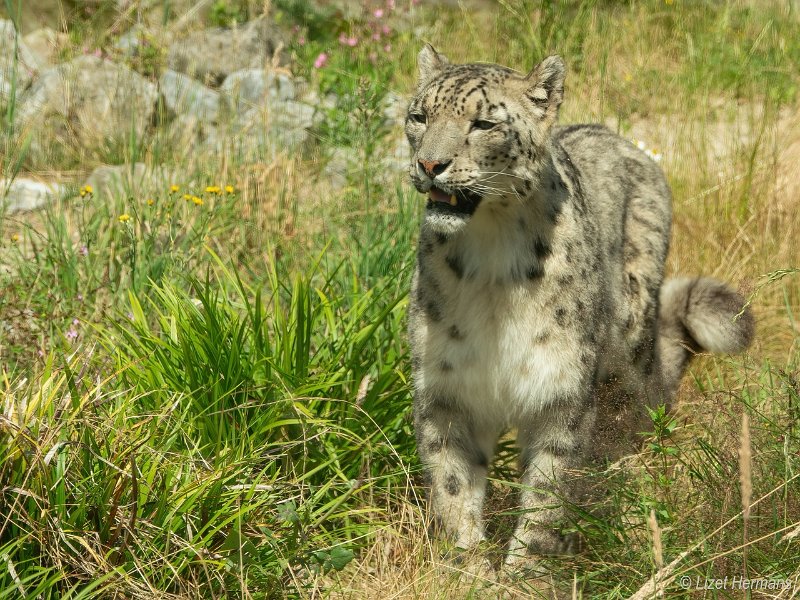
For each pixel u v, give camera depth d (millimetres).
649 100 20250
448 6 25281
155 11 24531
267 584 8102
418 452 9516
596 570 8383
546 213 8914
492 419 9461
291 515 8281
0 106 18578
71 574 7539
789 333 13117
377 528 8906
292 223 14531
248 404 9070
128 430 8359
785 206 15500
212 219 13734
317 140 18500
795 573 7676
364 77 16375
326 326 11031
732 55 22344
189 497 8008
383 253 12047
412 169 8672
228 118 19109
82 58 20547
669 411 10984
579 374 9078
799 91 21062
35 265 12711
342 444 9828
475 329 9047
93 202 15172
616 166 11039
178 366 9789
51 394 8055
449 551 8984
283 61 23109
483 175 8555
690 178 16328
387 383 10125
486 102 8570
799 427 8812
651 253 11023
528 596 8656
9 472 7617
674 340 11719
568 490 9055
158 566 7816
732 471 8406
